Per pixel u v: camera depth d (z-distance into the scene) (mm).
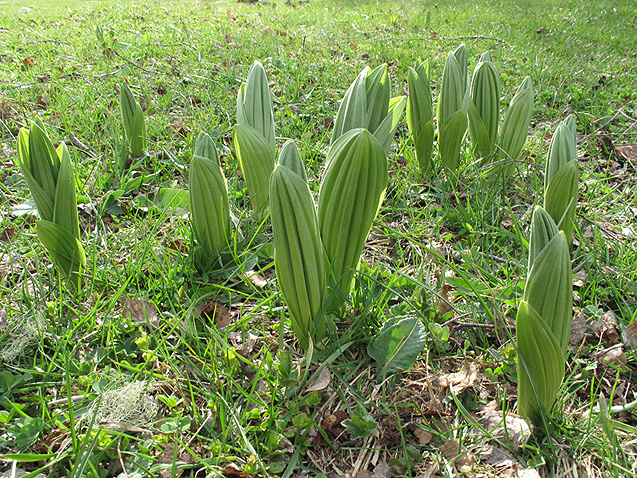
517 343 1307
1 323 1804
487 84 2688
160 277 2074
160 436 1416
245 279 2049
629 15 9273
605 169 3246
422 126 2777
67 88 4051
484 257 2332
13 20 7625
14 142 3133
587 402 1601
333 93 4305
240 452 1407
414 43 6547
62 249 1844
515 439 1444
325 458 1444
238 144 2197
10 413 1452
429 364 1734
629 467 1370
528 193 2812
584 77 5008
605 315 1902
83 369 1646
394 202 2701
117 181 2785
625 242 2309
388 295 1937
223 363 1663
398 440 1487
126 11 8672
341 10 10102
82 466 1226
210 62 5004
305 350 1739
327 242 1628
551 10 10078
